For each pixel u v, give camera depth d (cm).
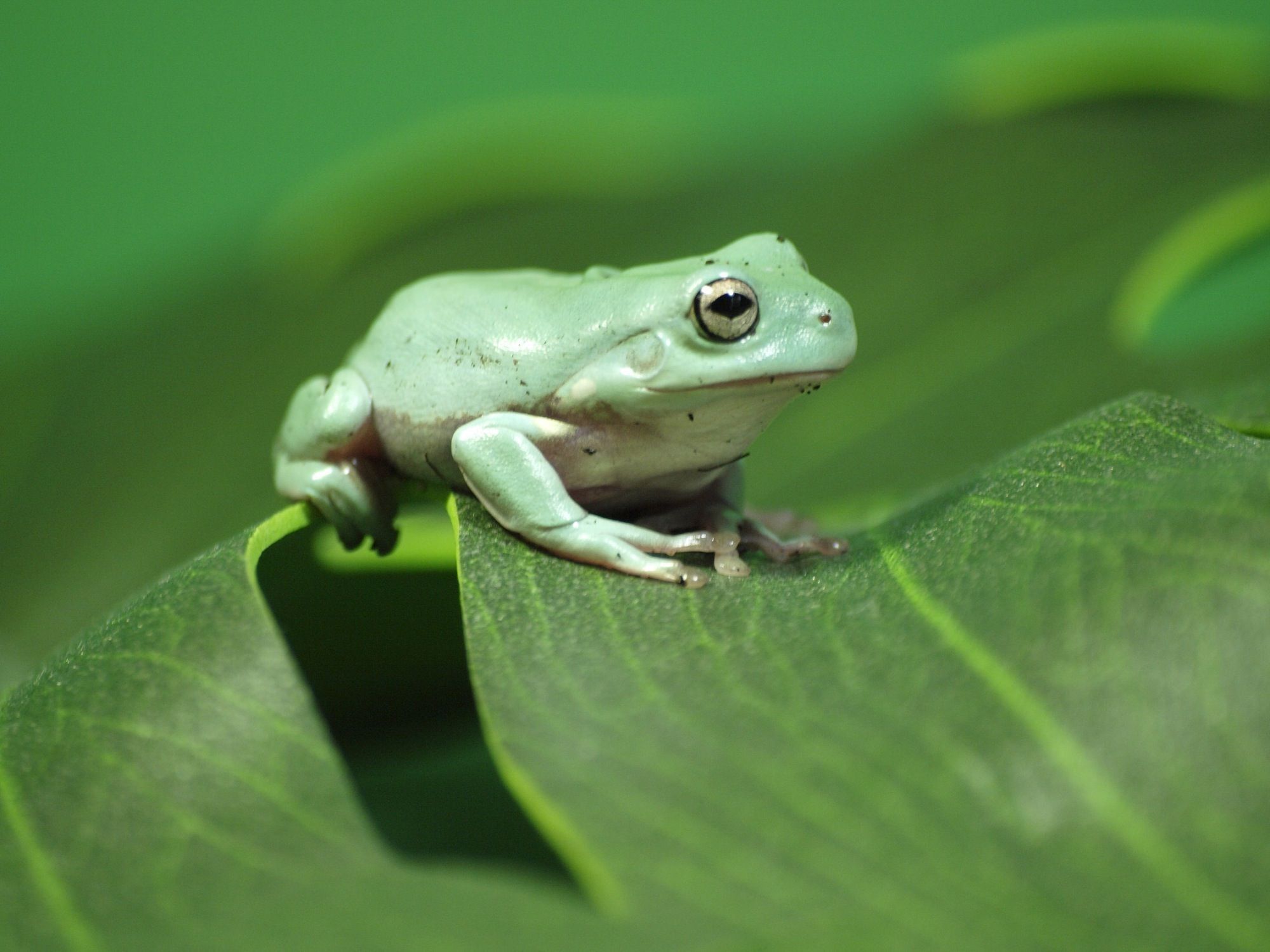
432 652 45
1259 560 38
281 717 39
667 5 87
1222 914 37
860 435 53
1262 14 79
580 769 38
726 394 43
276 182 89
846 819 38
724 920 37
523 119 71
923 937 37
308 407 45
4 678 54
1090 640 38
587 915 37
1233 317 52
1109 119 60
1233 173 54
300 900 38
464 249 70
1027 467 41
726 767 38
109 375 70
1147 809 37
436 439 44
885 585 40
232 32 87
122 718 40
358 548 44
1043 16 84
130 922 38
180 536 59
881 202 60
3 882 38
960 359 53
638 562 42
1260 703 38
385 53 88
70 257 87
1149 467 41
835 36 87
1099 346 52
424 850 43
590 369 43
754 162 71
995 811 37
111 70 87
